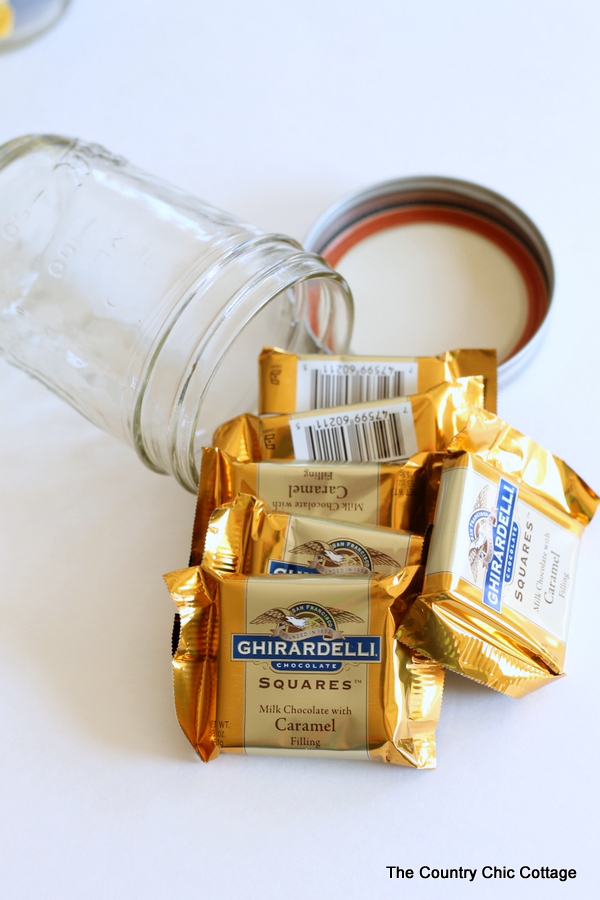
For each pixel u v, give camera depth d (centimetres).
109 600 40
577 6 48
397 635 36
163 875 37
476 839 37
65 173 42
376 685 36
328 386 40
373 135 47
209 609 37
